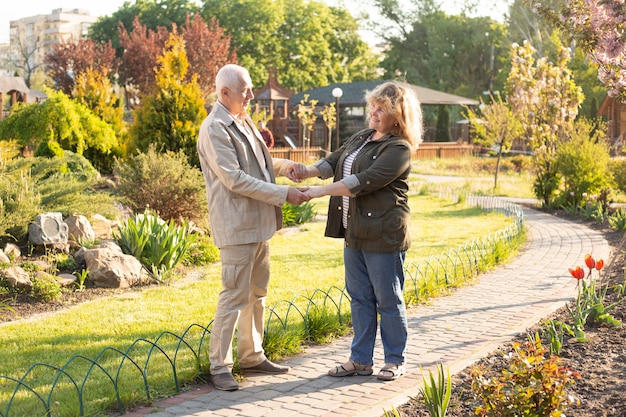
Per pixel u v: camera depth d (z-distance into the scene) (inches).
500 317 262.7
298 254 421.1
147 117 552.1
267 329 218.1
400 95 189.9
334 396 179.8
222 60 1638.8
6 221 331.9
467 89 2444.6
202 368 195.3
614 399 162.6
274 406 173.2
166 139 548.7
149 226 360.5
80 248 346.6
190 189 461.7
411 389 183.3
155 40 1831.9
